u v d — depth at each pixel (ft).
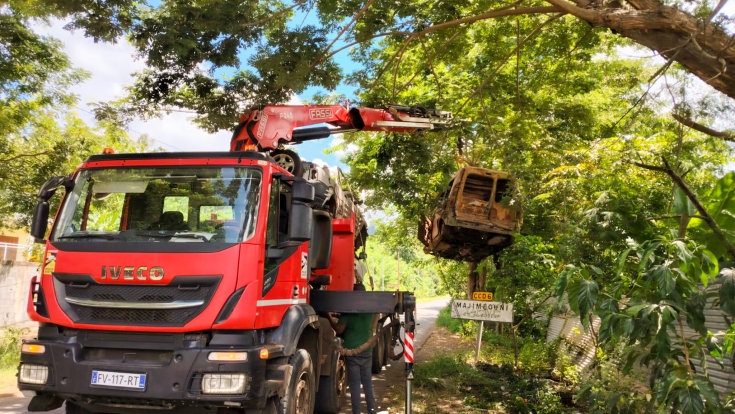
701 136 29.30
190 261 16.43
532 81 37.52
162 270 16.46
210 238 17.04
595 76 39.50
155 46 23.30
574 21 32.17
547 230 31.30
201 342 16.06
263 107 25.91
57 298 17.04
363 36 27.63
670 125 24.84
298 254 20.33
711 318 20.45
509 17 32.42
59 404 17.72
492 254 35.12
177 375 15.56
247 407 15.97
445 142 39.60
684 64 17.43
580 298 14.89
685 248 13.75
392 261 195.52
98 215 18.42
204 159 18.54
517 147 33.81
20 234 81.30
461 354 39.99
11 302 49.52
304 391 19.56
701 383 12.73
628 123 23.32
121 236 17.54
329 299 23.38
